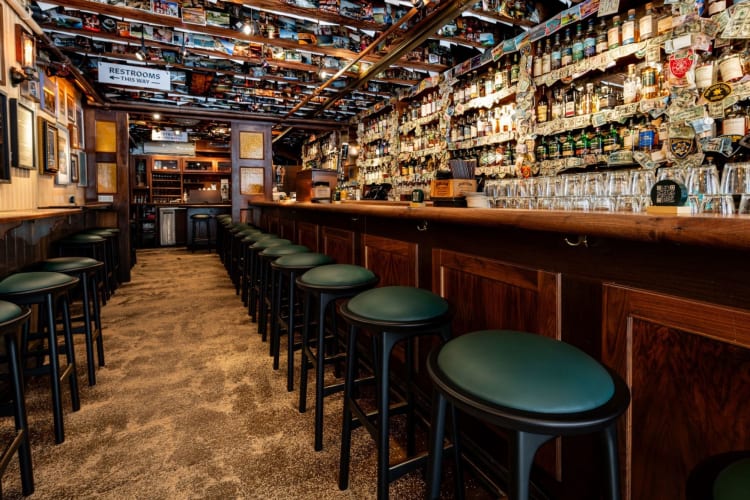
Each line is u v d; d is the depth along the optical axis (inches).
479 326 67.4
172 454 73.7
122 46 178.4
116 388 99.5
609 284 46.8
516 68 151.9
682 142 101.8
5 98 124.6
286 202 176.1
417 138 210.8
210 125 345.1
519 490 29.9
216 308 175.3
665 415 41.6
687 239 32.1
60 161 181.9
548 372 31.8
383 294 57.7
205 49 168.2
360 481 66.9
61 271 96.0
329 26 164.7
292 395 96.2
